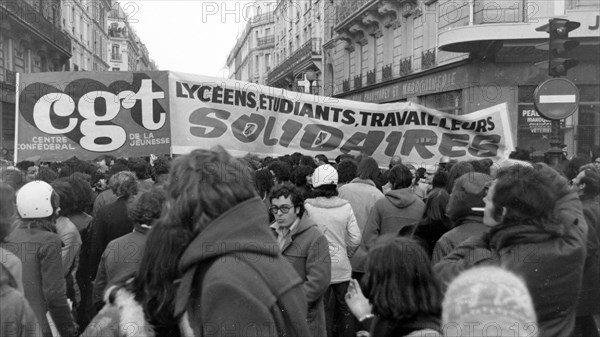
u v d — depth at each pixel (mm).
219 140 5824
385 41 20500
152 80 5570
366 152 6672
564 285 2295
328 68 26859
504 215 2438
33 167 7094
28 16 22609
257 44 48312
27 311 2154
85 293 4598
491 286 1959
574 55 12758
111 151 5539
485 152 6855
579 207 2521
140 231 3229
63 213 4387
